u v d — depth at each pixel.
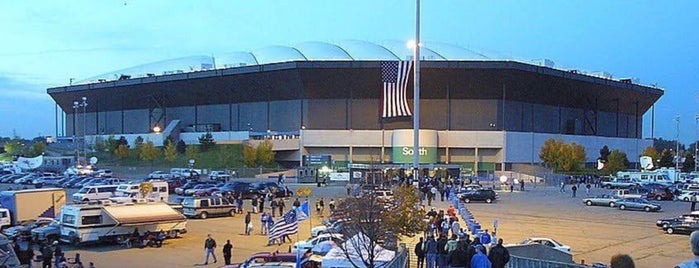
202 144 123.81
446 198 61.38
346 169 100.88
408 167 92.12
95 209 34.69
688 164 130.12
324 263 21.92
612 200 56.34
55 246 29.41
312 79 116.44
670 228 39.41
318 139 117.50
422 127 119.00
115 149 128.62
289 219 32.69
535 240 29.55
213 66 138.50
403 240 29.84
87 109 156.00
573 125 132.38
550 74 119.56
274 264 20.62
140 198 53.19
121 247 34.22
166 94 137.88
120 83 140.50
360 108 119.19
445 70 113.00
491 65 112.38
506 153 114.75
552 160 110.25
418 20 61.34
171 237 37.09
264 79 121.62
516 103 121.19
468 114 118.12
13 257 22.28
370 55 127.19
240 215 50.00
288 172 107.12
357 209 22.84
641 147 145.12
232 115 132.75
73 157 123.00
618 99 140.62
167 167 115.12
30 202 41.91
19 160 117.06
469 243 19.41
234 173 105.38
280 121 124.88
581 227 41.91
